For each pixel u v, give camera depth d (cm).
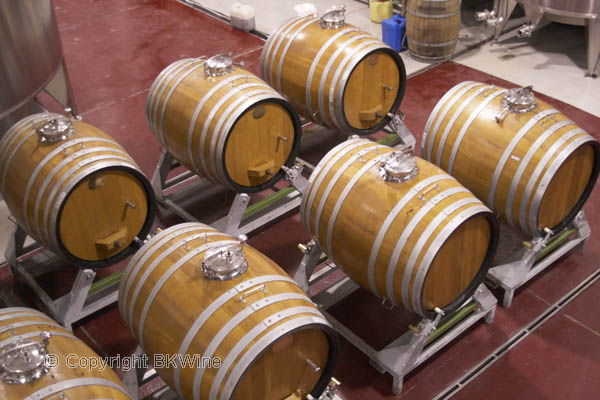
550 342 480
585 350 473
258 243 573
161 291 373
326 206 442
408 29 833
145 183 488
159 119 559
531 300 515
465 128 508
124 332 495
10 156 477
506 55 855
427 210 405
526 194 477
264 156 548
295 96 628
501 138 490
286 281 377
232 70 551
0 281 539
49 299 500
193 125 527
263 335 336
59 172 451
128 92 791
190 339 351
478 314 480
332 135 706
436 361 469
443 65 834
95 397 319
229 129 507
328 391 392
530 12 823
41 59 607
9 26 559
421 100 756
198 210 611
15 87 583
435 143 527
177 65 575
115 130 717
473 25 928
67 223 459
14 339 338
